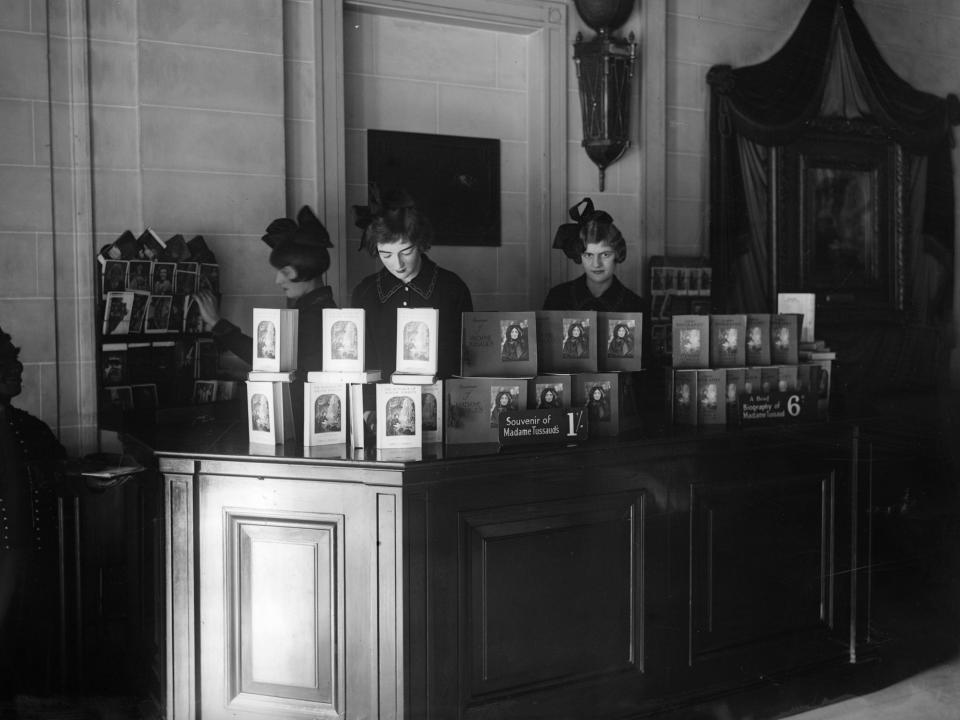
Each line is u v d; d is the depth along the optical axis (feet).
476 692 9.45
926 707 11.14
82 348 13.15
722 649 10.94
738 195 18.20
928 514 15.03
